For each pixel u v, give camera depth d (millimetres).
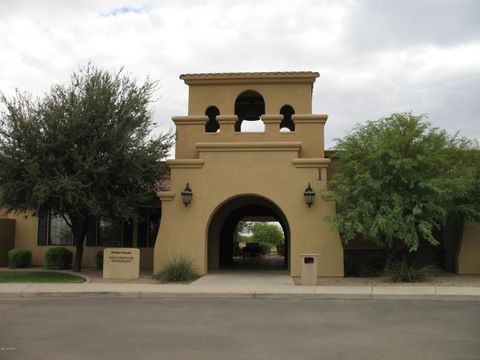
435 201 16047
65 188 16594
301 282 15273
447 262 19719
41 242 23016
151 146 18844
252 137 20047
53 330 9219
